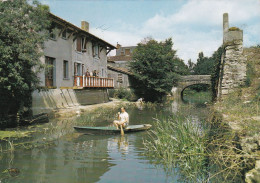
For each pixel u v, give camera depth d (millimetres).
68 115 15516
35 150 7320
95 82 22609
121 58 51781
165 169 5625
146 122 13742
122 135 9914
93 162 6203
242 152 4684
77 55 21828
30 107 13805
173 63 34594
